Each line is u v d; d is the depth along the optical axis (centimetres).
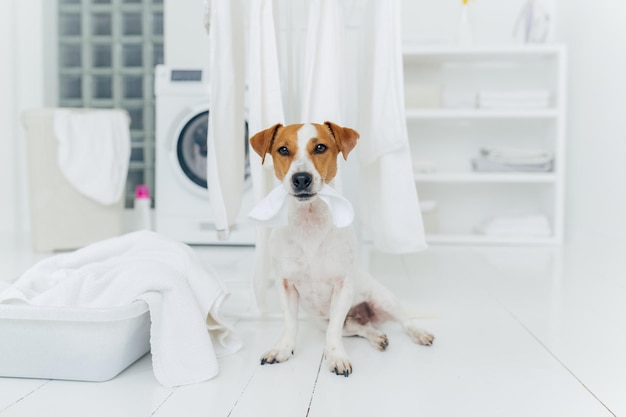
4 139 357
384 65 157
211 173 152
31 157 289
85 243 301
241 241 308
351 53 267
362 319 155
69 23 383
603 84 296
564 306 183
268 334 154
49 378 120
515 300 192
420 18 366
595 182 306
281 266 133
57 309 114
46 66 379
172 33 362
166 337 121
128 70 384
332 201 121
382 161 161
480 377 122
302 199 120
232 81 155
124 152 307
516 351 139
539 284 218
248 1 226
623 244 269
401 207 160
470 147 372
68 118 292
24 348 118
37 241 292
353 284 135
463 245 330
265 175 157
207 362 121
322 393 113
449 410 105
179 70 307
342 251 130
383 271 246
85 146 294
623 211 269
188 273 137
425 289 209
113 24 382
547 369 126
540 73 365
